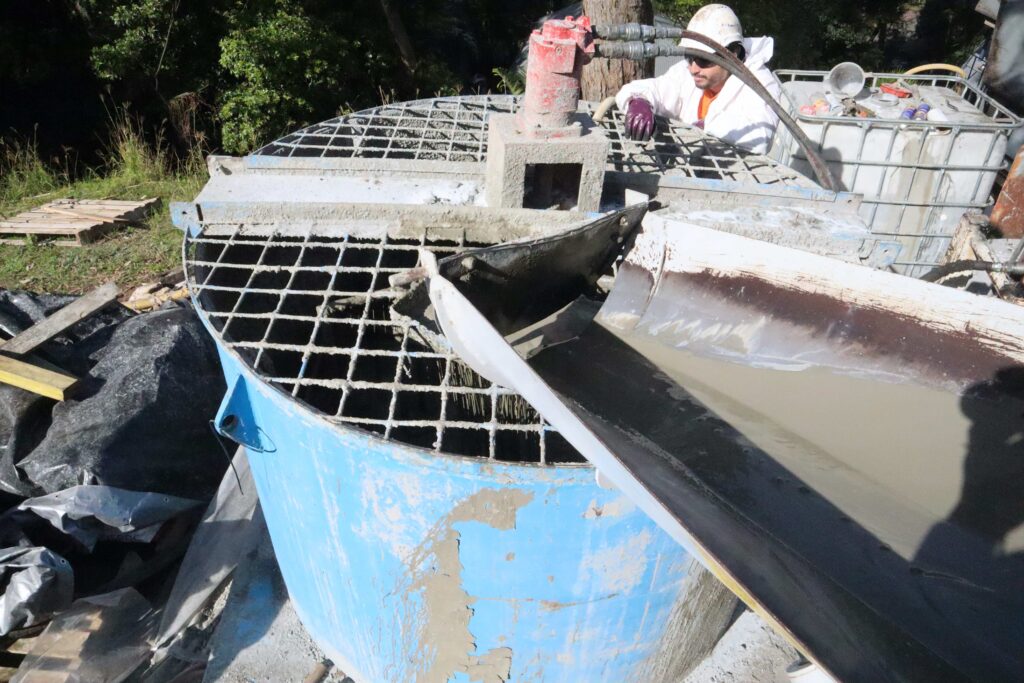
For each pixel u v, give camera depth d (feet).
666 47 8.70
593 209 8.41
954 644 4.41
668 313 7.38
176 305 12.19
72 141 34.01
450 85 39.75
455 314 5.34
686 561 6.51
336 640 7.95
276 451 6.41
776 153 14.75
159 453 9.70
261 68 32.91
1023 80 20.15
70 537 8.86
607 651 7.04
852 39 45.03
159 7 33.60
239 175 8.98
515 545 5.83
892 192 13.97
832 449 5.91
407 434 7.83
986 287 10.71
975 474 5.64
